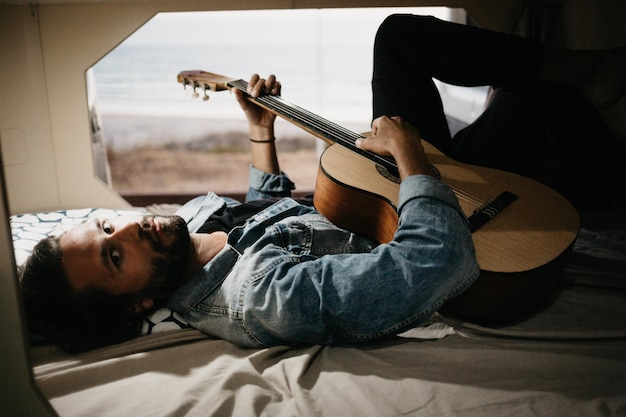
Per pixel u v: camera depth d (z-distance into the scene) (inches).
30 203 69.8
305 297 35.6
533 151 53.6
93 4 64.7
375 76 55.9
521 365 35.6
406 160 40.8
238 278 39.2
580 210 68.9
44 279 38.1
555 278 40.7
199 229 49.4
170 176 229.0
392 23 55.4
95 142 77.2
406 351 37.4
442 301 34.9
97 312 39.7
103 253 39.3
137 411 32.3
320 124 52.5
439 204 36.1
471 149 53.9
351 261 35.9
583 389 33.2
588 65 50.3
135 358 36.9
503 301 38.6
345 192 45.3
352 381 34.3
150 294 41.1
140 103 317.7
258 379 34.8
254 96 55.9
